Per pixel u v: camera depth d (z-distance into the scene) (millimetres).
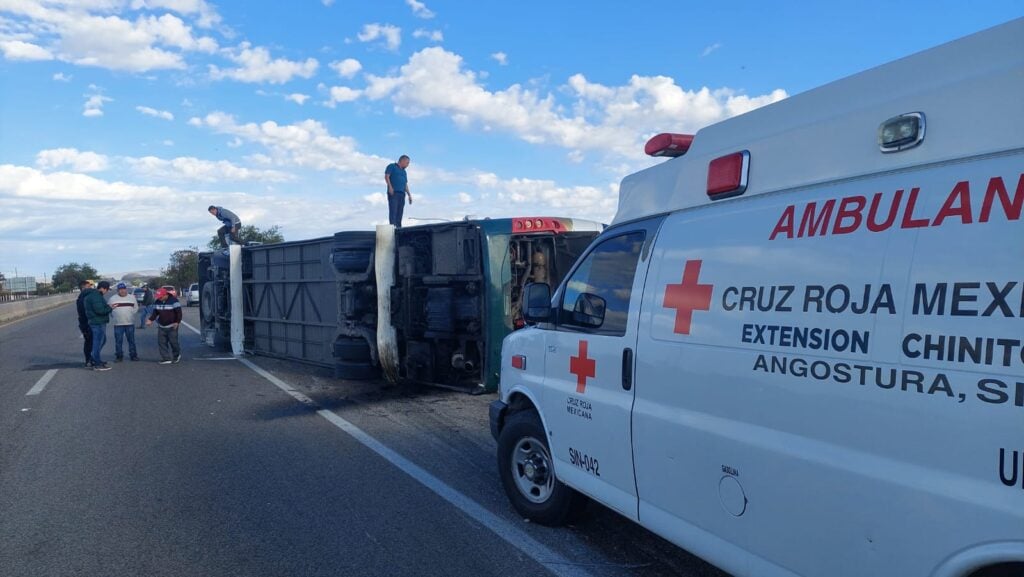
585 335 4281
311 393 10625
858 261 2592
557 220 9859
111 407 9734
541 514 4918
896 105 2592
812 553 2713
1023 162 2166
